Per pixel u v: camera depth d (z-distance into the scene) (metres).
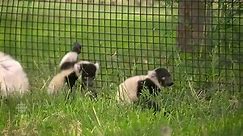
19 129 13.41
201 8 18.11
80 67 17.08
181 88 16.91
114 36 22.11
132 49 19.50
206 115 14.62
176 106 15.25
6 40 20.36
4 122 13.96
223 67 17.67
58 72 17.86
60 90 16.47
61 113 14.36
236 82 17.39
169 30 19.08
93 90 16.88
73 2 20.12
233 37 17.92
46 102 15.12
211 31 18.03
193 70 17.84
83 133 13.34
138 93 16.16
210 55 17.94
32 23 19.94
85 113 14.45
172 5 19.06
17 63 16.38
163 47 19.94
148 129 12.94
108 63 19.14
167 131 12.28
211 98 16.02
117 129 13.20
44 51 20.08
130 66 18.61
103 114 14.38
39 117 14.11
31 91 16.17
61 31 20.42
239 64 17.72
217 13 18.06
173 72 17.78
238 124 13.30
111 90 16.83
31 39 19.97
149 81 16.31
